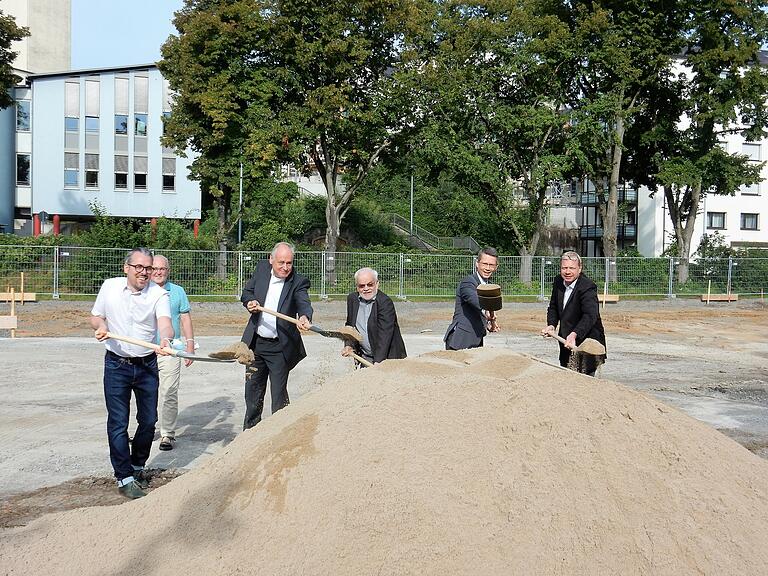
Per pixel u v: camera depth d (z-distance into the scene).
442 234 48.66
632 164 36.03
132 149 43.12
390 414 4.09
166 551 3.81
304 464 3.96
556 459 3.89
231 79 29.31
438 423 4.02
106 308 5.68
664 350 16.53
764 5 31.53
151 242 28.50
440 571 3.41
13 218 43.75
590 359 7.32
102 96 42.66
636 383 11.70
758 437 8.04
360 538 3.55
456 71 30.66
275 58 30.12
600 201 34.81
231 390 10.11
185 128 29.27
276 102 30.53
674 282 31.70
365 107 31.12
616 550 3.54
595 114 31.25
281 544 3.64
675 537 3.64
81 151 42.62
